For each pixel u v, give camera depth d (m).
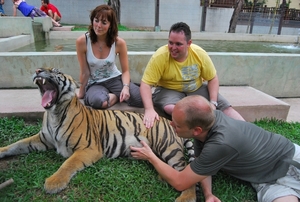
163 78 3.21
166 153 2.64
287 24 14.45
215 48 8.08
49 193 2.16
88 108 2.78
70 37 8.76
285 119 4.01
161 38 9.59
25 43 7.10
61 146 2.58
